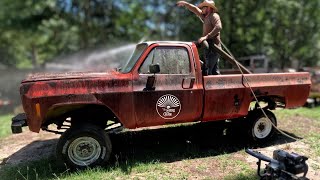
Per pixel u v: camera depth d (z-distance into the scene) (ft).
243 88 18.19
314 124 24.44
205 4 19.04
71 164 15.49
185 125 23.76
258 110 19.74
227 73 24.11
